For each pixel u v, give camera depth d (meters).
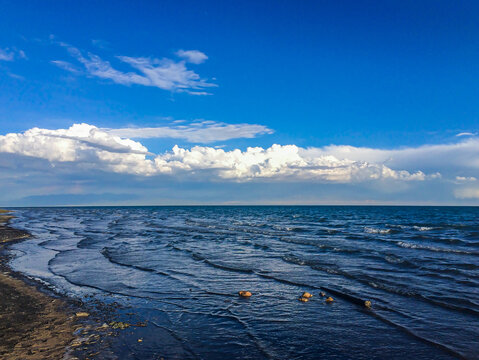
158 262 16.44
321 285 11.79
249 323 8.33
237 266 15.24
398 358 6.33
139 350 6.68
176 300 10.29
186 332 7.72
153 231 33.50
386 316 8.62
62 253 19.25
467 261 15.65
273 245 22.11
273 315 8.91
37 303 9.78
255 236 28.12
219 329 7.92
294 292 11.09
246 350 6.76
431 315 8.59
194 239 26.09
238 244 22.88
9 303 9.74
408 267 14.36
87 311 9.12
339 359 6.33
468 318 8.32
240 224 44.34
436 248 19.91
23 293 10.84
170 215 81.31
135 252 19.58
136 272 14.24
